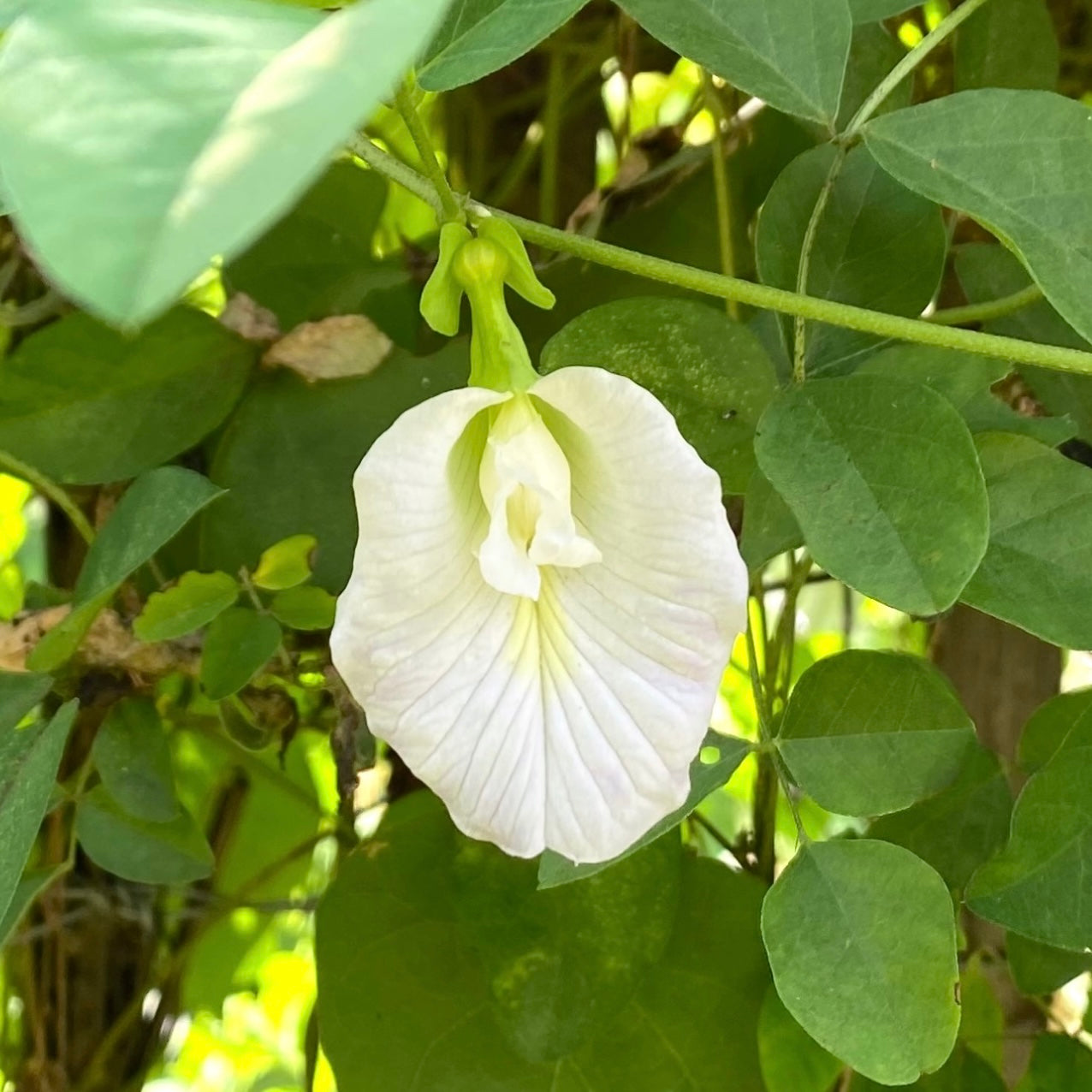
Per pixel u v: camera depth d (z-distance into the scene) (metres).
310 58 0.12
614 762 0.17
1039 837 0.20
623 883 0.23
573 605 0.17
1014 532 0.19
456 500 0.17
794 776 0.20
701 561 0.16
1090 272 0.18
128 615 0.23
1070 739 0.20
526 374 0.17
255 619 0.22
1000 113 0.19
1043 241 0.18
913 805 0.22
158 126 0.11
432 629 0.16
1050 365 0.19
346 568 0.23
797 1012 0.19
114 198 0.10
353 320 0.23
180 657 0.22
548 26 0.17
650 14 0.19
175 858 0.23
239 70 0.12
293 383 0.23
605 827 0.17
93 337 0.23
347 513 0.23
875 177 0.21
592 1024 0.22
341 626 0.16
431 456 0.16
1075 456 0.23
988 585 0.19
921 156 0.19
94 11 0.13
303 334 0.23
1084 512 0.19
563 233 0.19
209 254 0.09
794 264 0.21
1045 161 0.18
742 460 0.20
